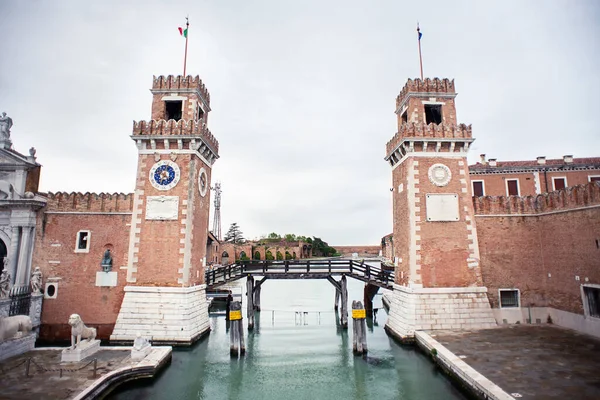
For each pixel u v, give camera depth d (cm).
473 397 1595
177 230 2598
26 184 2747
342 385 1964
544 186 3522
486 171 3562
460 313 2495
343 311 3300
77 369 1778
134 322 2470
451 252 2581
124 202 2730
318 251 13225
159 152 2700
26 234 2667
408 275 2606
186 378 2061
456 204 2642
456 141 2669
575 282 2411
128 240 2689
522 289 2672
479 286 2564
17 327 2103
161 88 2872
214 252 8088
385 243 10438
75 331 1989
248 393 1881
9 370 1786
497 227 2728
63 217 2730
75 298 2638
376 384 1950
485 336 2280
